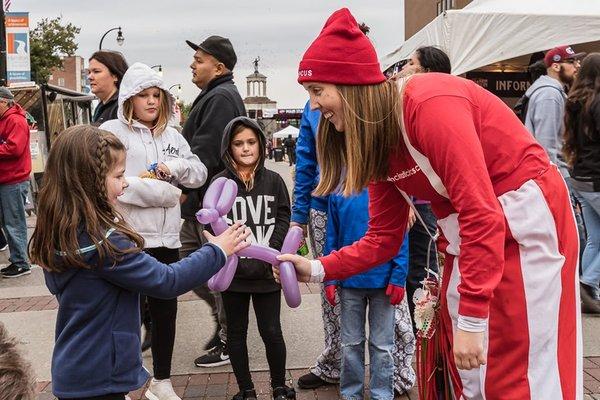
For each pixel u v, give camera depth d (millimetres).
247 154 3512
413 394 3695
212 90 4301
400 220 2459
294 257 2549
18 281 6738
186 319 5203
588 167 4879
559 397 2031
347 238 3256
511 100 9109
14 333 4934
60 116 13172
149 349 4461
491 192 1896
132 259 2279
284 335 4711
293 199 3619
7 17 18625
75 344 2291
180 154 3820
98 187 2275
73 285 2279
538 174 2049
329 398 3629
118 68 4434
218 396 3701
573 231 2102
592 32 6027
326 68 1997
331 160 2221
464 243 1899
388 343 3348
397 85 2053
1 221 6914
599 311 4984
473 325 1894
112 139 2354
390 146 2049
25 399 1555
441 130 1895
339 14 2025
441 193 2061
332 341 3736
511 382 2039
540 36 6188
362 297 3342
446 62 3865
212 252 2459
